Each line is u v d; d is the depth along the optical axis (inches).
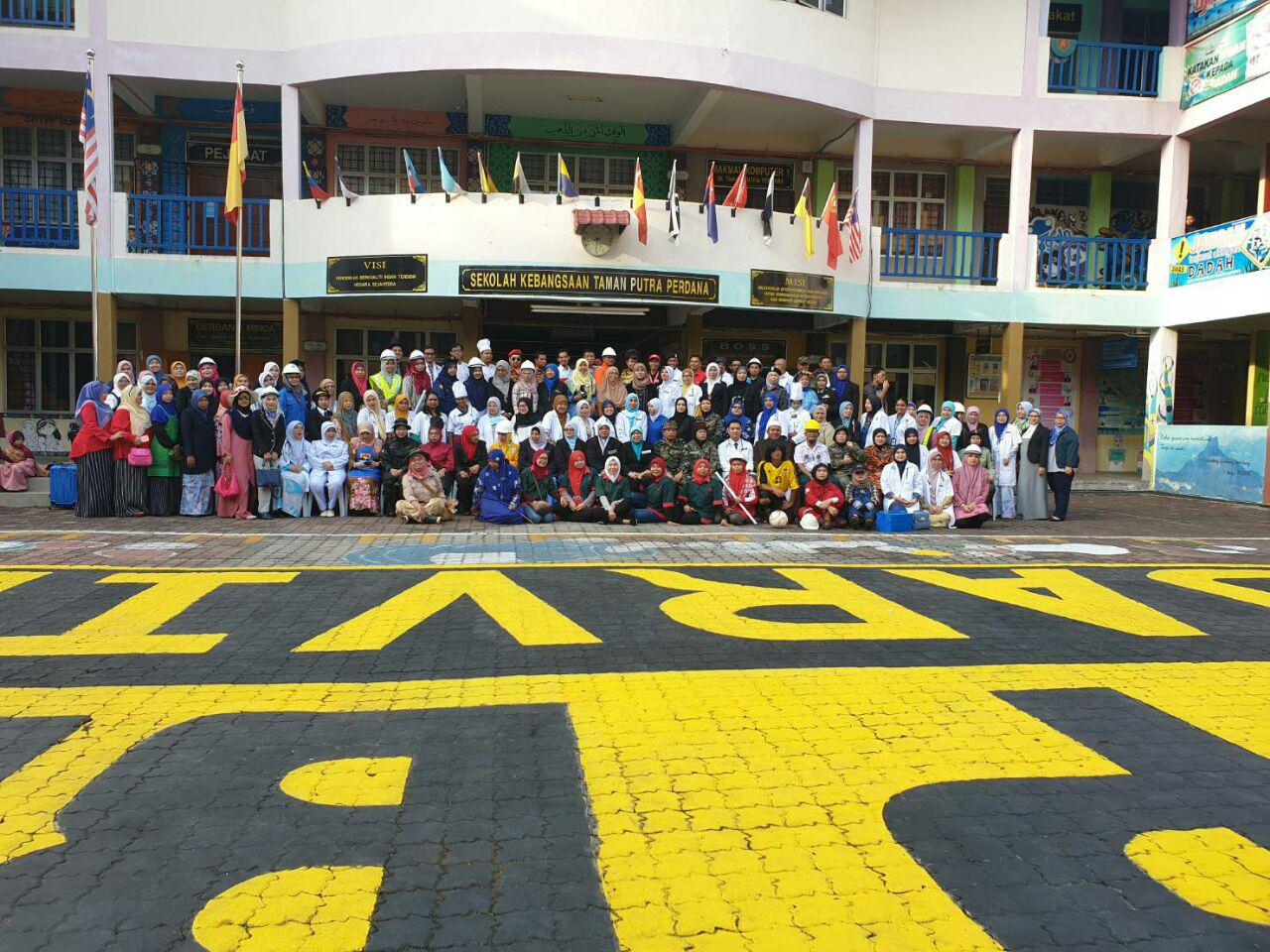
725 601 281.7
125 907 117.2
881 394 579.5
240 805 145.6
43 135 689.6
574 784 154.0
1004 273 717.3
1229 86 669.3
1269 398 733.3
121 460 455.2
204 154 700.7
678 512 463.5
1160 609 287.6
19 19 616.7
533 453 462.9
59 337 711.1
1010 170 789.9
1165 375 730.2
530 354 779.4
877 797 150.9
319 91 660.7
